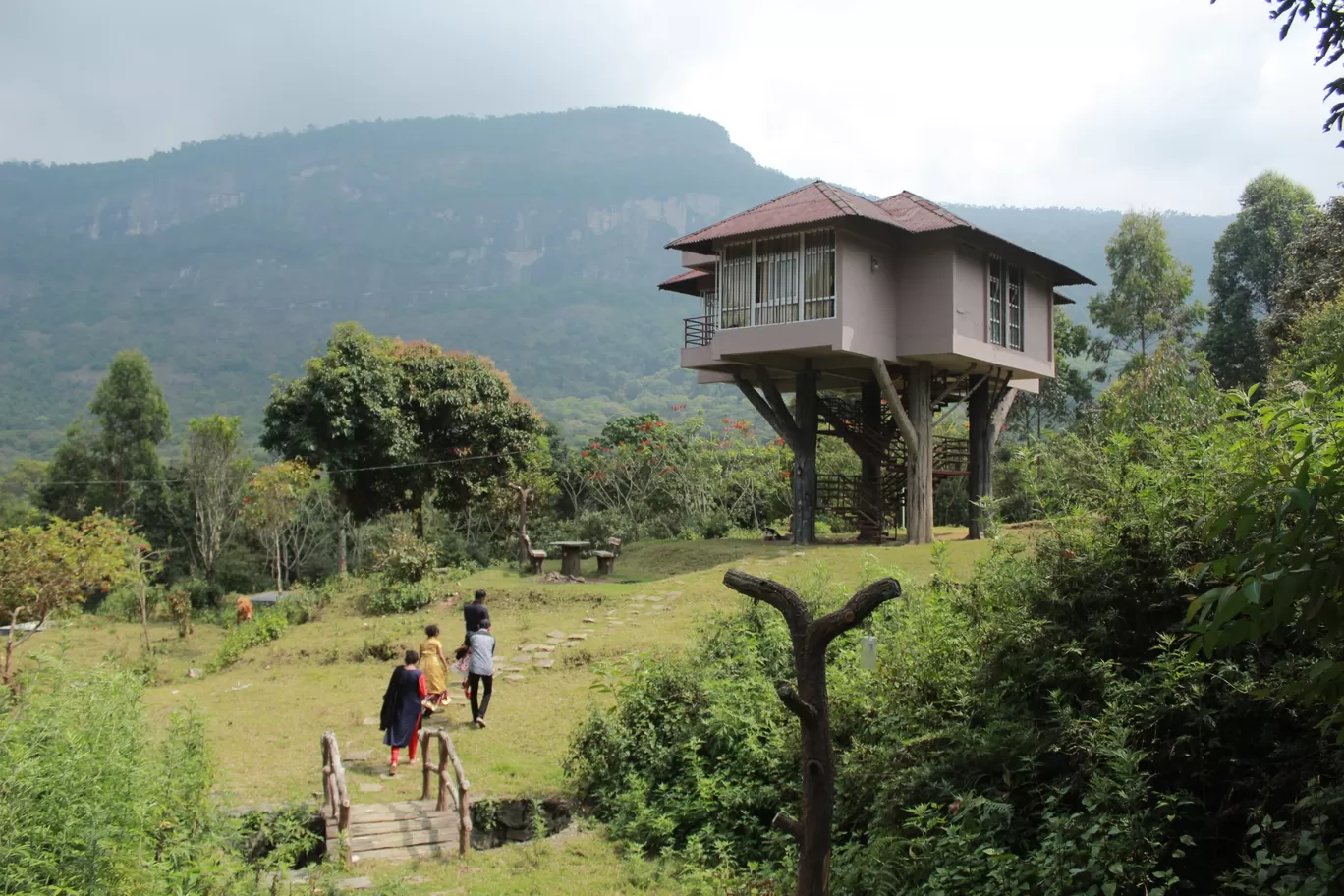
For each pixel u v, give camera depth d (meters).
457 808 10.99
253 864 8.57
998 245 24.23
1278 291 27.88
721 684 11.93
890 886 7.47
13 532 21.20
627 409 162.88
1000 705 8.77
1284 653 7.32
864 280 22.70
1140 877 6.25
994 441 27.20
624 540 33.09
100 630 31.09
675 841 10.30
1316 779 6.21
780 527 33.56
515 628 20.28
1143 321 42.69
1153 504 8.70
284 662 19.73
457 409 33.31
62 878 6.33
